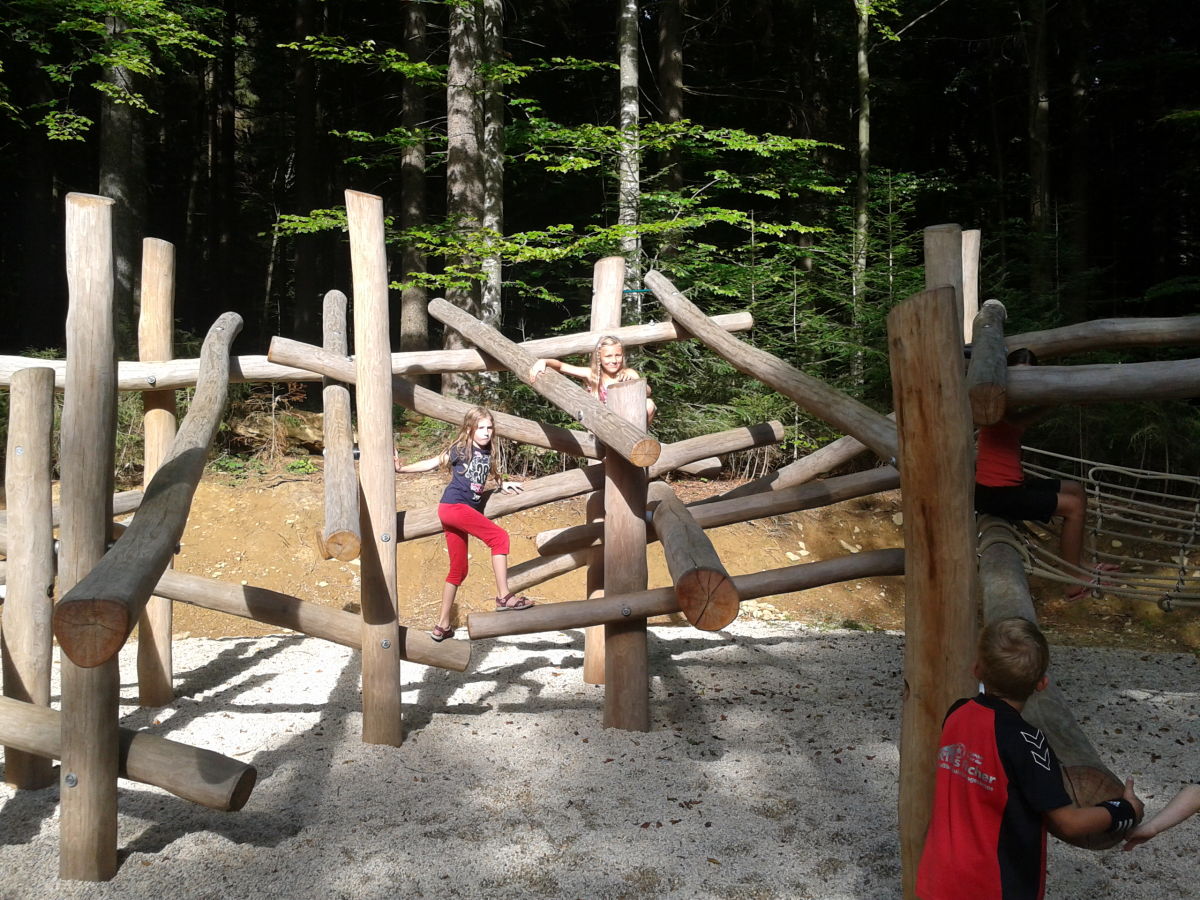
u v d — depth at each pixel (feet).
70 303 13.75
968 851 9.00
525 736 19.47
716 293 43.37
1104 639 34.09
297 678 23.86
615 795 16.55
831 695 22.90
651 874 13.84
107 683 13.34
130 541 11.60
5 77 56.08
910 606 10.85
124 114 43.39
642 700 19.85
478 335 20.58
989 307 15.26
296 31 61.46
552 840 14.83
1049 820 8.75
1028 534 15.30
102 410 13.84
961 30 68.54
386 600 18.65
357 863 14.02
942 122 75.31
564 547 21.97
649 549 38.11
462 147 42.50
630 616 19.02
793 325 42.60
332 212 39.93
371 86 71.72
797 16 61.31
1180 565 16.89
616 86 63.93
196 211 80.18
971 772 9.11
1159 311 66.39
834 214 54.54
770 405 40.73
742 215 40.63
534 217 61.31
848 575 18.54
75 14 41.24
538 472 39.40
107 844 13.44
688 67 62.18
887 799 16.47
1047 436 41.63
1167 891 13.66
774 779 17.31
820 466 22.27
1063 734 10.09
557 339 21.44
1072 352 15.64
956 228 15.02
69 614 10.41
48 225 60.64
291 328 93.56
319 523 36.50
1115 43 69.00
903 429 10.61
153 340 20.56
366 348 18.65
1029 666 9.09
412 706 21.43
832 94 64.64
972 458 10.48
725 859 14.29
